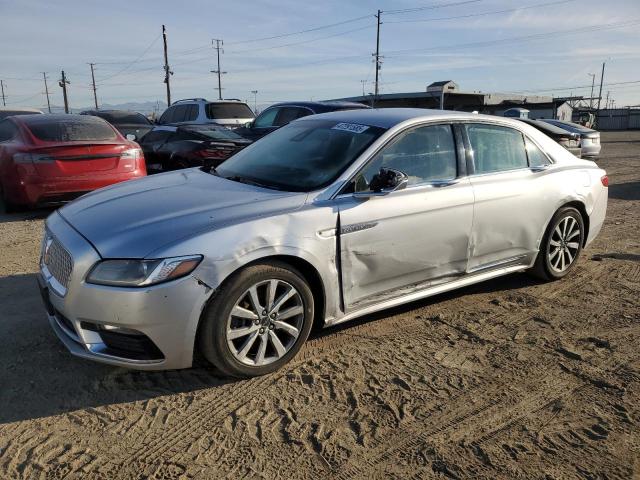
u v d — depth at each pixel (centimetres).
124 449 266
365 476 252
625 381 338
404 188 371
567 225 504
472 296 477
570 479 251
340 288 356
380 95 4694
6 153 729
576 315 437
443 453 268
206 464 257
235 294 309
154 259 290
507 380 336
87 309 296
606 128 5762
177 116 1470
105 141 760
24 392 310
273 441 274
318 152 395
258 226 316
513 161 462
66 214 360
